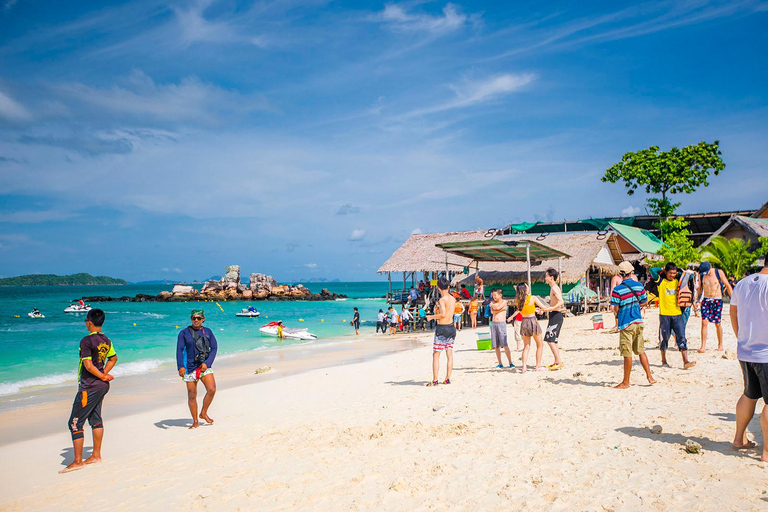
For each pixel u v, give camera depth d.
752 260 27.52
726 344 11.98
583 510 4.08
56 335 30.02
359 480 5.18
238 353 21.08
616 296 8.15
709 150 40.50
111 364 6.97
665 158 41.00
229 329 34.28
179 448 7.13
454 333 10.05
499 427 6.57
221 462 6.22
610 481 4.54
